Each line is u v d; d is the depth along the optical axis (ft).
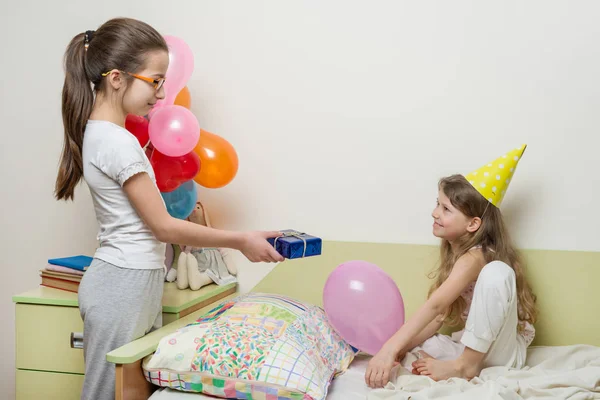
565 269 5.32
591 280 5.27
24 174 6.60
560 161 5.36
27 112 6.55
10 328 6.77
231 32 6.03
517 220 5.48
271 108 5.97
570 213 5.36
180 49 4.93
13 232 6.67
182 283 5.62
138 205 4.20
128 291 4.29
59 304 5.00
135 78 4.28
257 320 4.57
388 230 5.74
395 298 4.67
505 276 4.46
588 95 5.27
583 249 5.35
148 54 4.27
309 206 5.92
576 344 5.25
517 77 5.40
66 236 6.52
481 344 4.40
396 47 5.65
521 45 5.38
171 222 4.25
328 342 4.79
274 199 6.01
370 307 4.57
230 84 6.06
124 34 4.23
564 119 5.33
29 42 6.50
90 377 4.30
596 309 5.25
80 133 4.43
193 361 4.16
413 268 5.64
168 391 4.23
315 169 5.90
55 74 6.46
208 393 4.16
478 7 5.45
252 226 6.08
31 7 6.48
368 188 5.77
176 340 4.26
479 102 5.49
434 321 5.11
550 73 5.33
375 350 4.68
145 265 4.36
